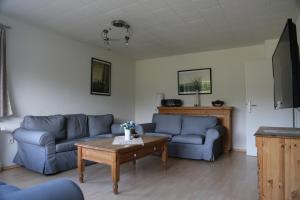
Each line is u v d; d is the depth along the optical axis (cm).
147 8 314
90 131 438
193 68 558
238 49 505
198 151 404
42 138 304
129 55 585
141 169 347
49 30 402
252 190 262
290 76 186
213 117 465
